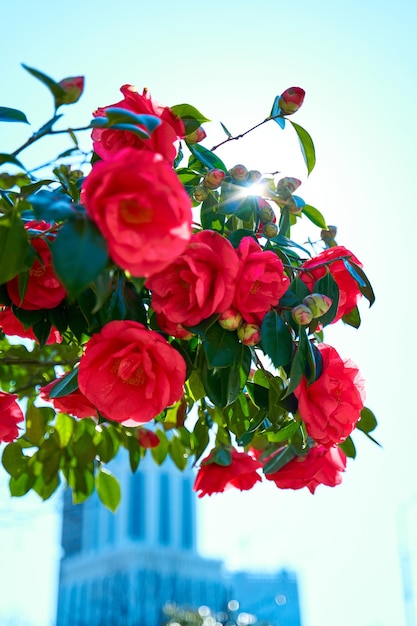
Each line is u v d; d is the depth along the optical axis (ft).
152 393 2.76
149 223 2.43
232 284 2.74
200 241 2.76
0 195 3.26
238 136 3.51
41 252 2.95
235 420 3.53
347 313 3.39
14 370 4.51
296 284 3.15
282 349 2.94
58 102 2.76
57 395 3.10
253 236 3.23
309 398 2.99
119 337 2.78
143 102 3.04
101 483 4.51
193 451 4.28
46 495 4.34
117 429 4.32
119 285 2.99
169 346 2.77
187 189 3.49
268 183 3.55
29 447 4.49
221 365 2.91
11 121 3.07
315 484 3.52
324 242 3.74
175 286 2.78
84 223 2.47
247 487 3.71
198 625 20.66
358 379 3.19
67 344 3.50
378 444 3.60
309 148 3.56
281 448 3.64
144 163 2.44
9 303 3.07
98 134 3.07
